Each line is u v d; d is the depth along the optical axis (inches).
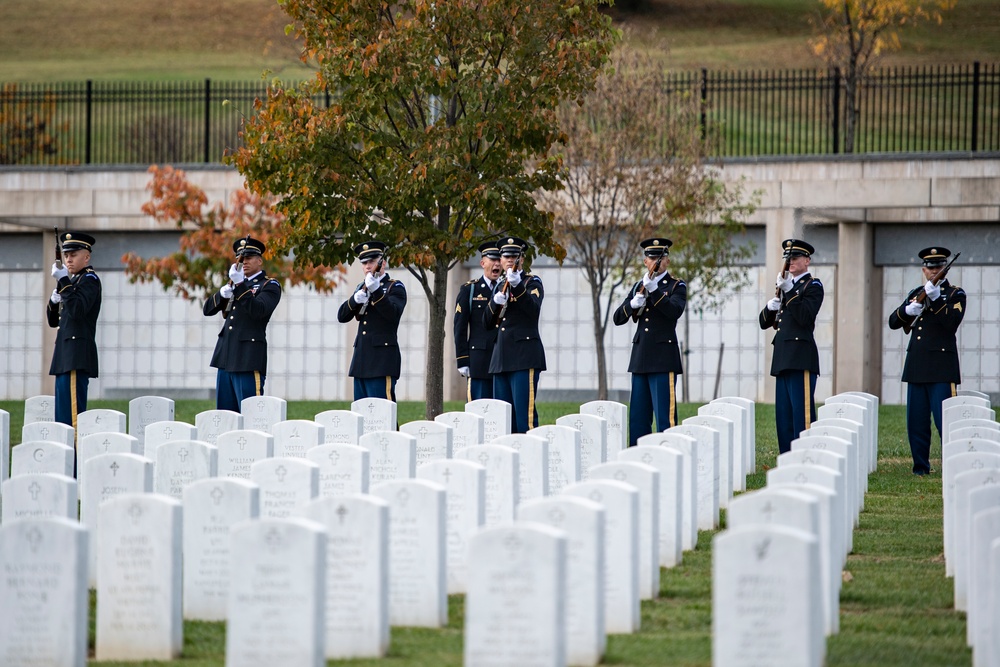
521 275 2231.8
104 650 1120.8
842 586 1359.5
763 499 1083.9
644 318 2206.0
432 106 2507.4
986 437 1712.6
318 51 2429.9
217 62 7519.7
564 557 986.1
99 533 1125.1
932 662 1067.9
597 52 2394.2
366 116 2395.4
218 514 1253.7
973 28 7347.4
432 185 2346.2
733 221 3710.6
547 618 979.9
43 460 1641.2
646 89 3474.4
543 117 2385.6
